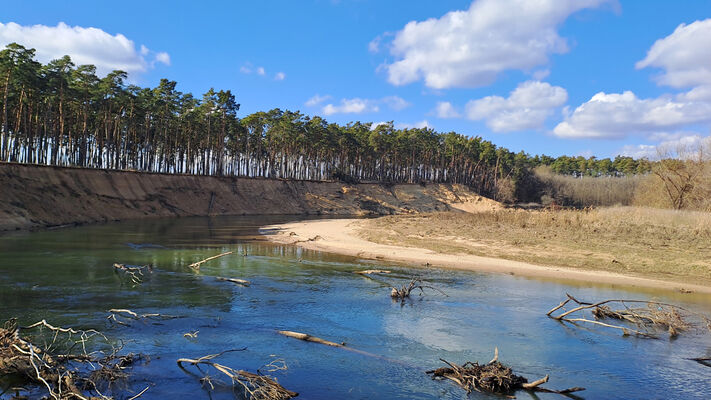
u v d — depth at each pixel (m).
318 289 19.39
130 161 81.88
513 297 19.02
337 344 12.49
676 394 10.03
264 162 102.94
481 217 49.34
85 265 22.38
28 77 49.00
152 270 22.11
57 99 57.62
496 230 39.84
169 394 9.07
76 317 13.87
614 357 12.34
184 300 16.58
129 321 13.77
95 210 51.16
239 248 31.91
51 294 16.45
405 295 18.42
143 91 70.25
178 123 78.06
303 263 26.22
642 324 15.33
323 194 98.06
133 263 23.81
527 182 137.88
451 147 133.38
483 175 142.00
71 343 11.66
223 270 23.06
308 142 104.62
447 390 9.87
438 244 34.06
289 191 92.31
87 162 74.25
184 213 65.56
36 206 43.31
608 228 36.88
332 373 10.56
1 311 14.11
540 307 17.52
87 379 9.29
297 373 10.48
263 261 26.48
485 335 13.92
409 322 14.98
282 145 102.81
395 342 12.98
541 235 36.03
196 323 13.92
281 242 36.25
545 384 10.35
